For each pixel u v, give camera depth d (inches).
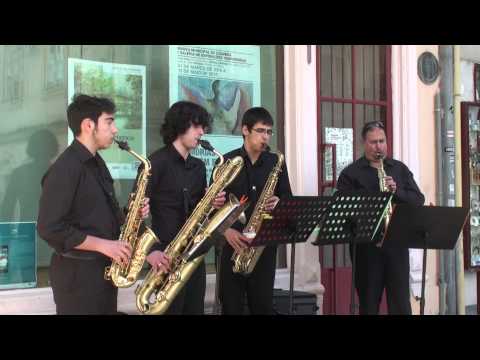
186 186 158.6
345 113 238.2
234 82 211.6
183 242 154.3
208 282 200.2
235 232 164.7
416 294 246.1
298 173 219.8
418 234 177.9
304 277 220.1
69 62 181.3
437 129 256.7
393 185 184.9
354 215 166.1
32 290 170.1
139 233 148.7
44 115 177.0
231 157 171.8
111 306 139.1
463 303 258.2
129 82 191.3
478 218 277.4
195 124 157.9
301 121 221.1
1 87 170.4
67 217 134.6
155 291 154.9
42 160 176.4
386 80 248.2
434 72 256.1
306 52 223.3
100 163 140.9
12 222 171.0
